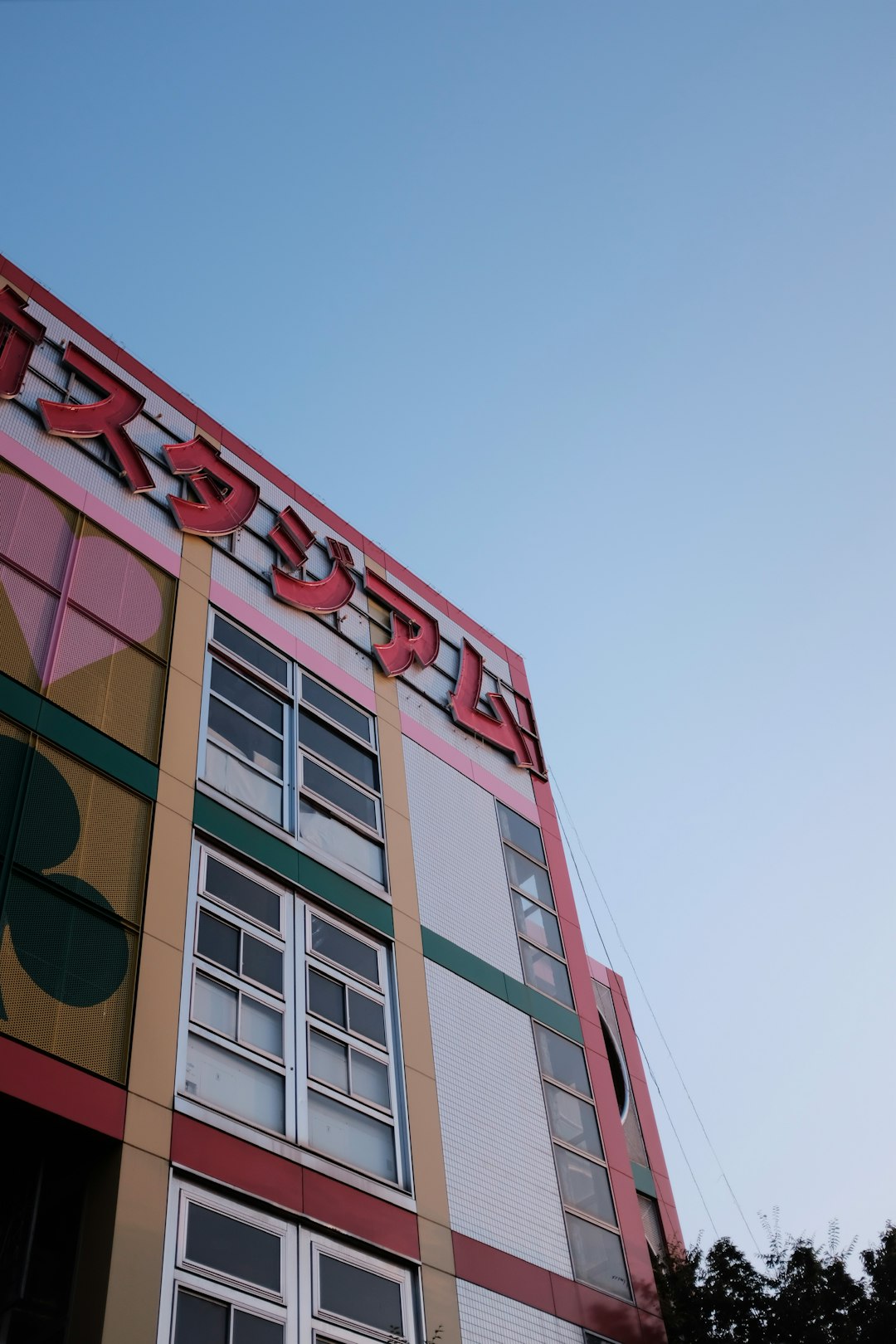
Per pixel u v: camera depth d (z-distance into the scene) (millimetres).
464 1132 19219
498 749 27438
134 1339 12805
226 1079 16078
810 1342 19734
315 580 25406
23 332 21641
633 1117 32875
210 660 21109
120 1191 13773
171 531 22422
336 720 23266
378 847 22078
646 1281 20500
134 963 15898
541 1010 22828
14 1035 14062
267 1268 14820
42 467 20453
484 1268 17734
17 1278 13352
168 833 17750
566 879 26359
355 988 19250
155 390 24453
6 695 17000
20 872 15359
